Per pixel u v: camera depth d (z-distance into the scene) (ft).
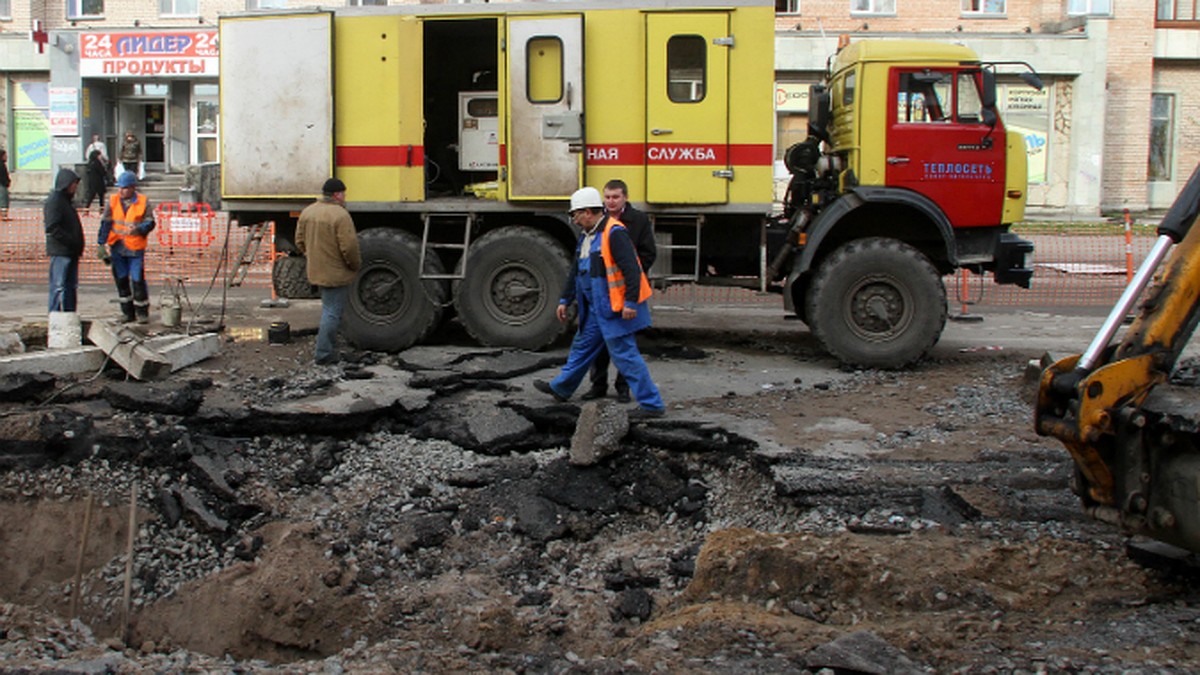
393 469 23.70
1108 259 62.28
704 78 32.40
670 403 27.45
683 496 22.72
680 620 17.28
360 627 18.89
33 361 27.02
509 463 23.67
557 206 33.40
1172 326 17.17
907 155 32.45
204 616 19.94
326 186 30.91
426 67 38.29
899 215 34.32
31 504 22.74
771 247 34.58
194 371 30.12
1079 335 40.01
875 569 18.07
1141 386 16.99
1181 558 17.81
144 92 88.07
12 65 87.76
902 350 32.32
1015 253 33.45
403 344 34.32
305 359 32.42
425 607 18.95
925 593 17.63
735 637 16.39
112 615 20.70
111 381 27.37
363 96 33.71
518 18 32.65
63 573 21.99
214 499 22.54
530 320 33.65
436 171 37.63
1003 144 32.68
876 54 32.40
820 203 33.86
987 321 43.93
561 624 18.11
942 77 32.45
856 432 25.13
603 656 16.93
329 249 30.53
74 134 86.38
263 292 50.52
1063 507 20.36
